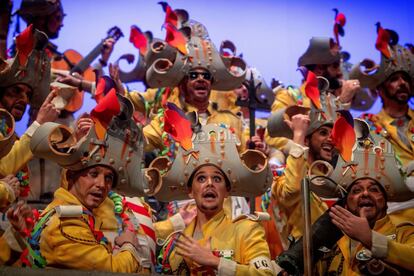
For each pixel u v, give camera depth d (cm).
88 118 687
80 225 643
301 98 917
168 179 698
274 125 821
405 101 914
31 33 745
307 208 636
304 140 789
